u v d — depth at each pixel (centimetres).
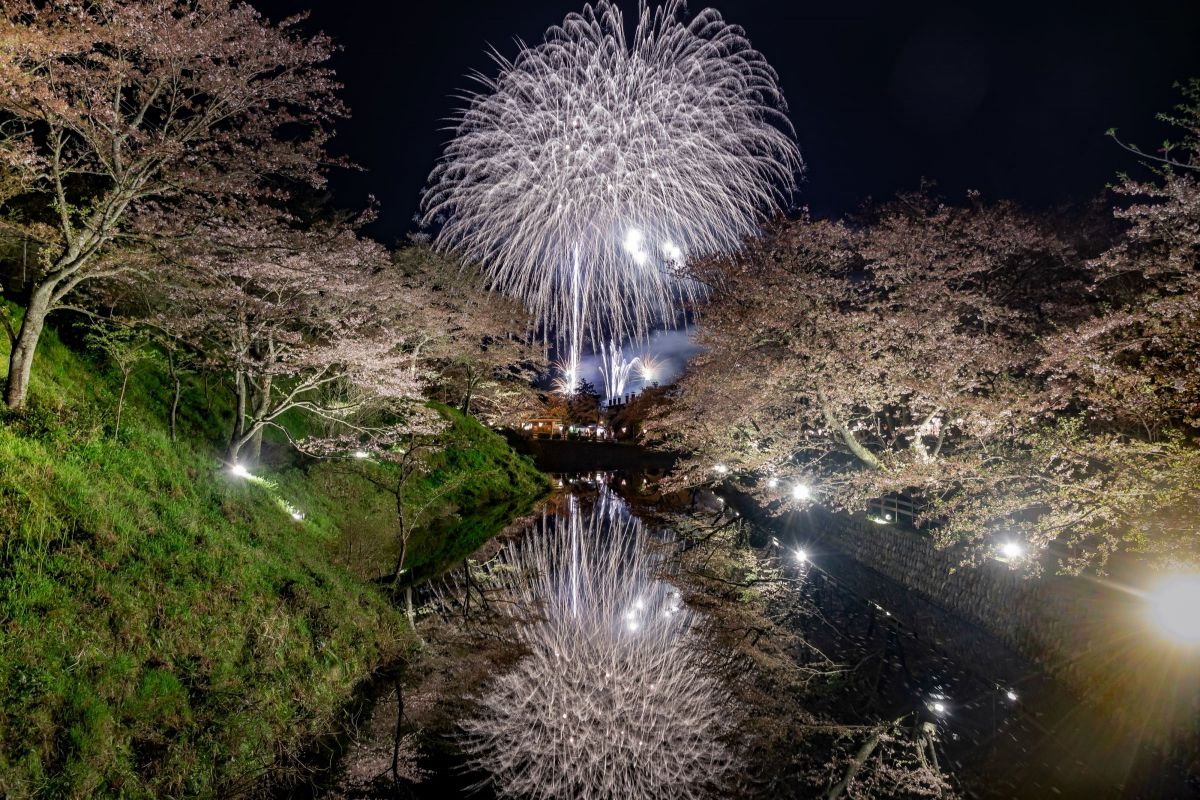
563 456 5881
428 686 1247
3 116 1216
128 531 988
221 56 1143
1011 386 1644
